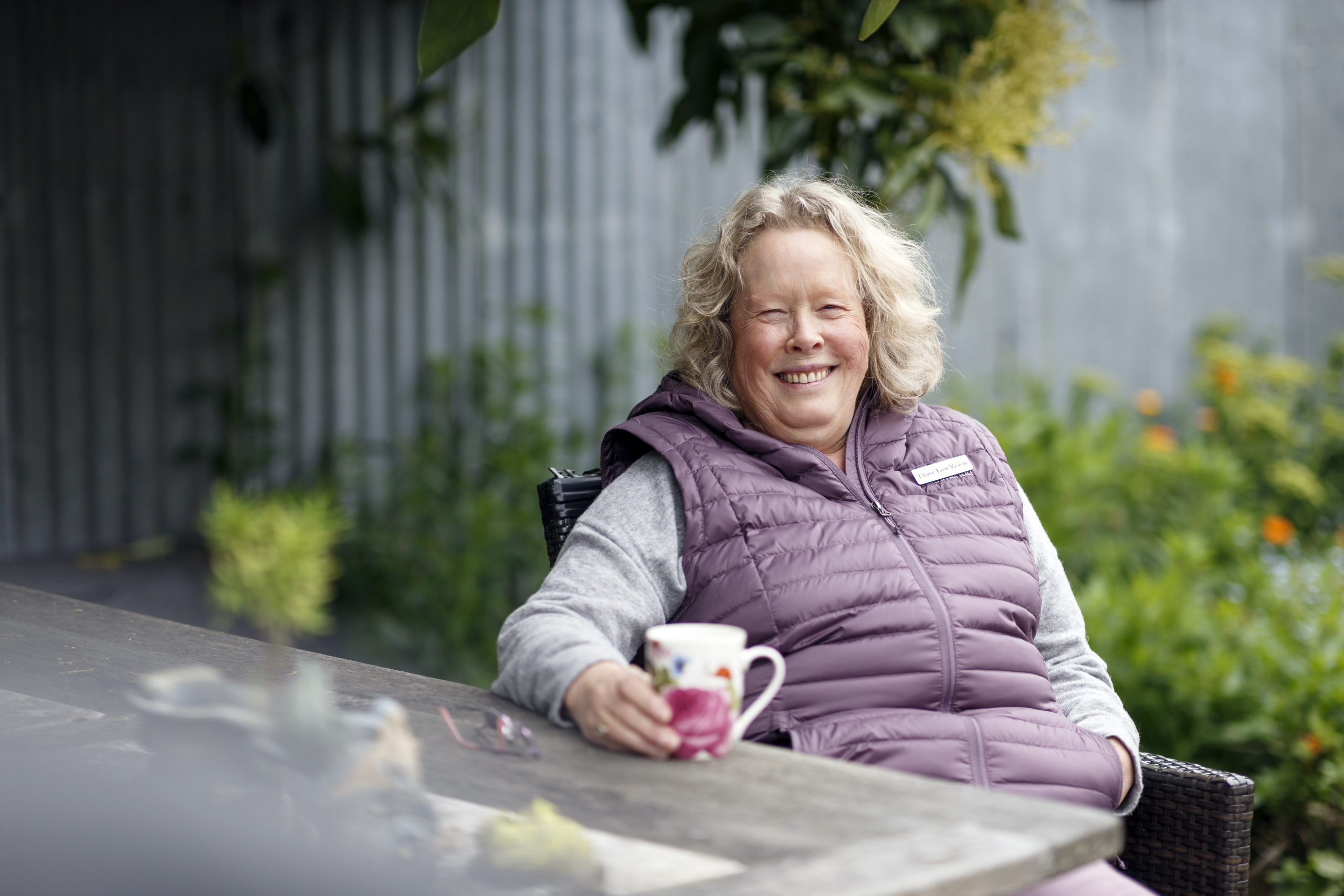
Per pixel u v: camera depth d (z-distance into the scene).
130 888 0.93
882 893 0.90
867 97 2.68
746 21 2.80
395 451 4.92
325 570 4.14
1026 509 1.92
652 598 1.64
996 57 2.74
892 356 1.95
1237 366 5.61
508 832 0.97
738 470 1.73
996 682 1.67
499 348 4.95
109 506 4.84
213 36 4.86
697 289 1.92
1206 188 6.18
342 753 1.07
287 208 4.91
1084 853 1.02
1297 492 5.16
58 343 4.74
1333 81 6.38
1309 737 2.82
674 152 5.15
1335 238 6.43
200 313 4.91
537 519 4.48
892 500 1.77
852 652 1.62
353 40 4.91
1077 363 5.92
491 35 4.93
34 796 1.05
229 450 4.88
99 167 4.76
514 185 5.00
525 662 1.41
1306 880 2.65
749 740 1.59
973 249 2.87
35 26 4.64
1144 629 3.25
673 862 0.97
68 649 1.62
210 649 1.65
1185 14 6.05
